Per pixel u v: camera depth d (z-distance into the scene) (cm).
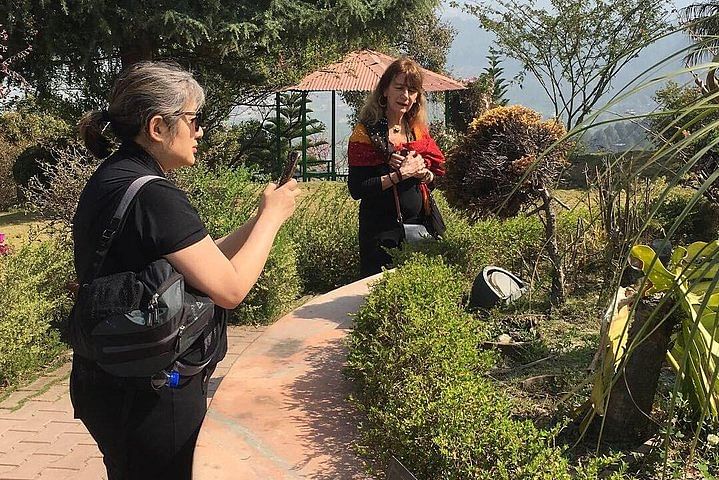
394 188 456
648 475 195
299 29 1346
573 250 390
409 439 197
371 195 453
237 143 1788
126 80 202
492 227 450
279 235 714
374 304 293
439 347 246
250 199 764
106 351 189
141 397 201
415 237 455
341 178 1962
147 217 191
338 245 799
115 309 186
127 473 209
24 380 545
